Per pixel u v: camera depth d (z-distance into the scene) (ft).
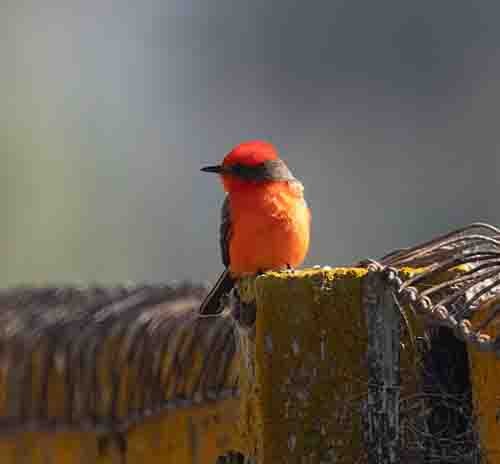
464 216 73.10
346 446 17.21
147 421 23.18
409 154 76.43
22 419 24.32
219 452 22.27
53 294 25.08
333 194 75.05
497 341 15.47
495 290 16.69
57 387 24.11
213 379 22.44
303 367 17.31
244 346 18.22
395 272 16.96
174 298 24.02
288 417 17.30
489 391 16.29
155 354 23.16
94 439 23.76
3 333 24.40
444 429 17.10
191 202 72.02
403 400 17.17
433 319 16.52
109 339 23.73
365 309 17.30
